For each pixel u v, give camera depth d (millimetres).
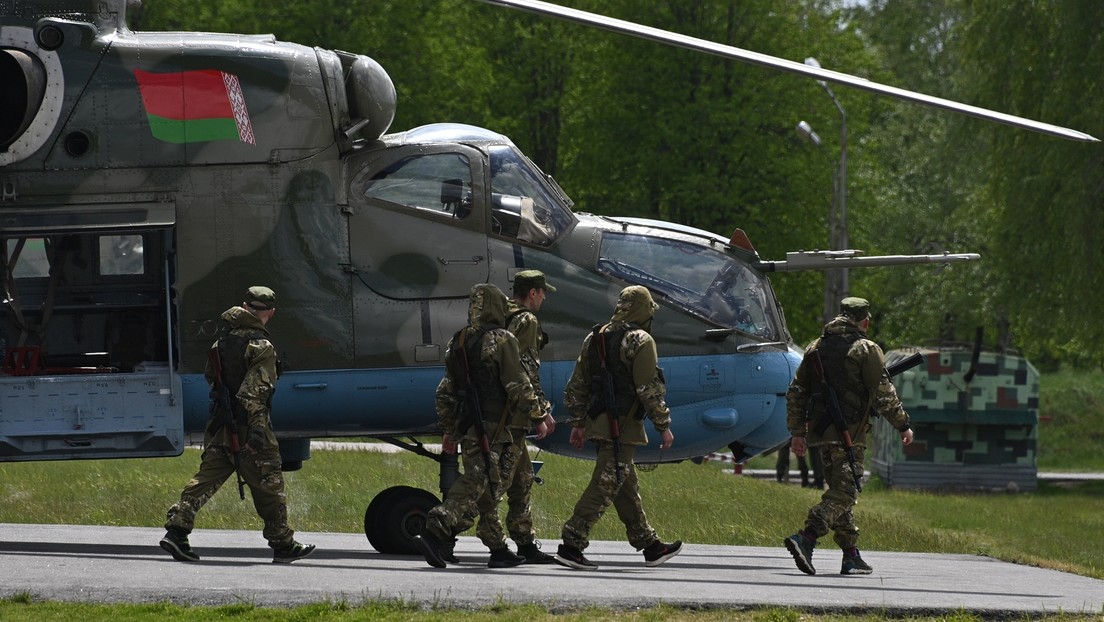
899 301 179250
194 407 39469
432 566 33938
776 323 42531
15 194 39000
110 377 38312
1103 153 110750
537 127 157750
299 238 39688
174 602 28078
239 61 39875
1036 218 114812
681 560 40500
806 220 142125
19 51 39344
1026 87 115625
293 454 43188
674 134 137375
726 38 141750
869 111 156125
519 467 35156
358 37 137250
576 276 40750
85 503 59625
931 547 57344
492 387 33594
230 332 34094
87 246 42875
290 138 39844
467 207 40406
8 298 40938
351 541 46156
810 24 149750
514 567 34812
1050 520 80250
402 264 40031
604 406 34406
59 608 27266
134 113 39406
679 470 85312
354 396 39750
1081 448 153750
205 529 51469
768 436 42406
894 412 36000
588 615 27438
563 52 149625
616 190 145500
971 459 106125
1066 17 111000
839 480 36344
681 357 41375
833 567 40000
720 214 140750
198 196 39406
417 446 41750
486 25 154625
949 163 168250
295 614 26922
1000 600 31453
